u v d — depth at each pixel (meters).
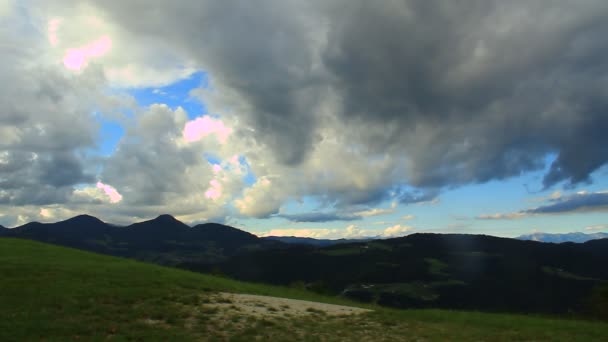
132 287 23.45
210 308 20.42
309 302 26.11
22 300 18.89
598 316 28.23
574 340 19.08
